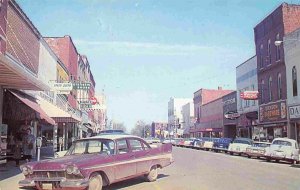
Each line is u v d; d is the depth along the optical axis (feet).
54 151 99.66
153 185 44.42
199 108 276.41
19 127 70.18
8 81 55.98
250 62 161.07
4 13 59.21
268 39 140.36
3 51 58.85
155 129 452.76
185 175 54.95
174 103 397.60
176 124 367.25
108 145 40.70
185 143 186.09
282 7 127.75
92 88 251.19
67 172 34.50
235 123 183.93
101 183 37.27
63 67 120.57
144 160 45.14
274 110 133.39
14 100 65.05
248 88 163.84
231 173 58.29
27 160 66.49
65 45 135.44
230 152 116.16
